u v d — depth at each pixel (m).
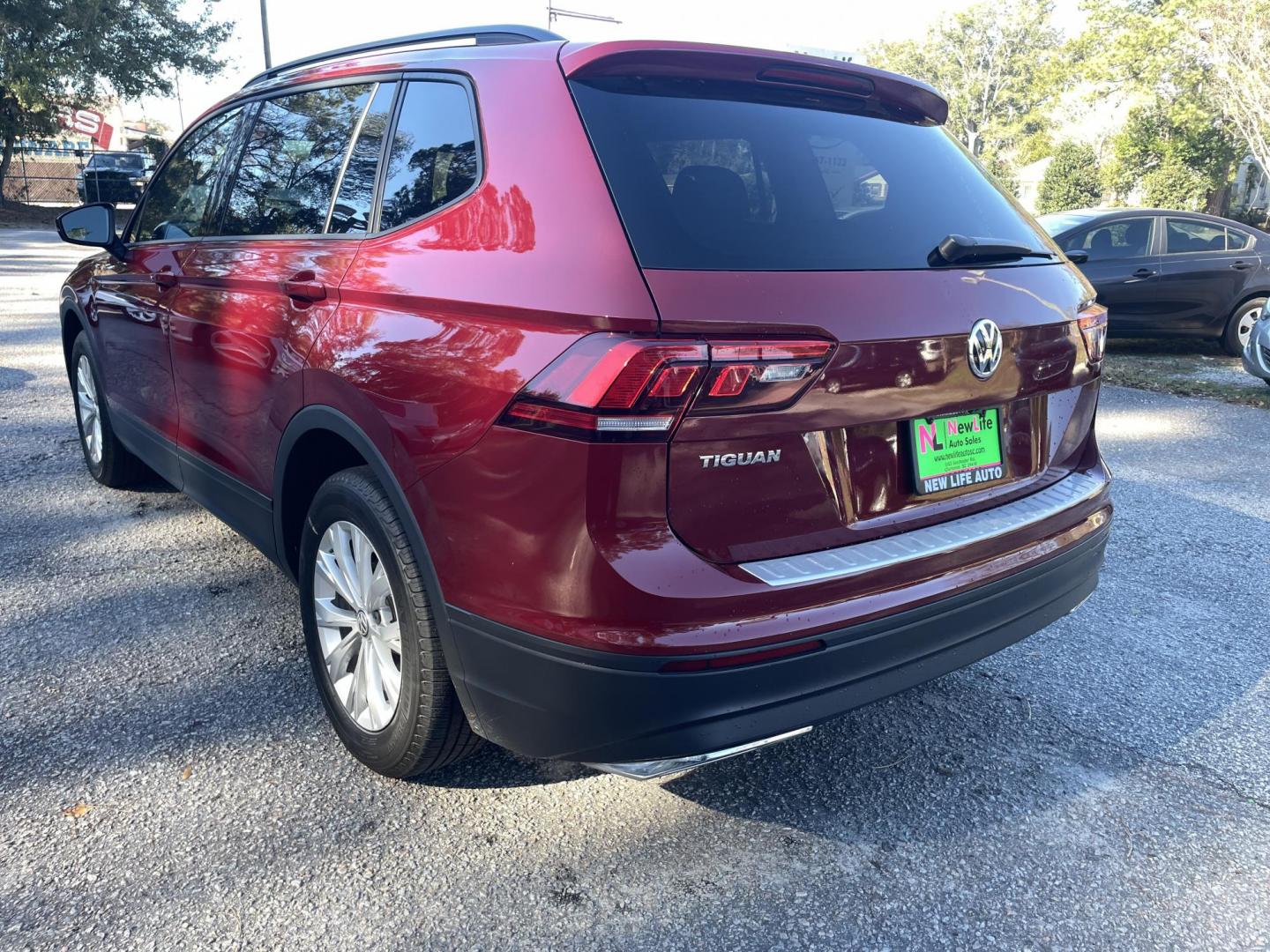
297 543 3.04
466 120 2.43
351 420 2.46
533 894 2.26
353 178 2.77
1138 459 6.32
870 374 2.12
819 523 2.13
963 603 2.29
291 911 2.17
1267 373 8.30
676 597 1.90
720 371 1.88
